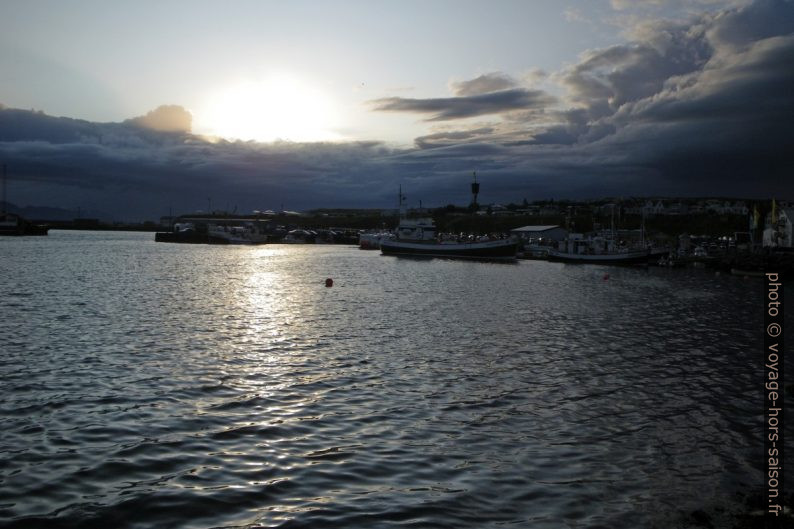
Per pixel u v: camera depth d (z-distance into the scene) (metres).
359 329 38.56
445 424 19.59
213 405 21.16
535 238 171.88
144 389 22.98
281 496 14.00
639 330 39.66
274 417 19.95
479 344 33.72
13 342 31.94
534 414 20.83
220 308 48.09
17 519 12.67
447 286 71.88
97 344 31.70
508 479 15.31
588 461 16.64
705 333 38.72
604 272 100.94
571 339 35.81
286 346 32.41
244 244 199.00
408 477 15.30
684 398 23.05
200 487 14.40
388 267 106.44
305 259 126.94
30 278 72.00
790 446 17.94
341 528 12.52
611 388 24.38
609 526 12.96
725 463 16.62
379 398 22.45
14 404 20.80
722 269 103.62
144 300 52.56
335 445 17.47
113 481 14.67
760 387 24.77
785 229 116.19
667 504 14.06
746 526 12.84
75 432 18.09
